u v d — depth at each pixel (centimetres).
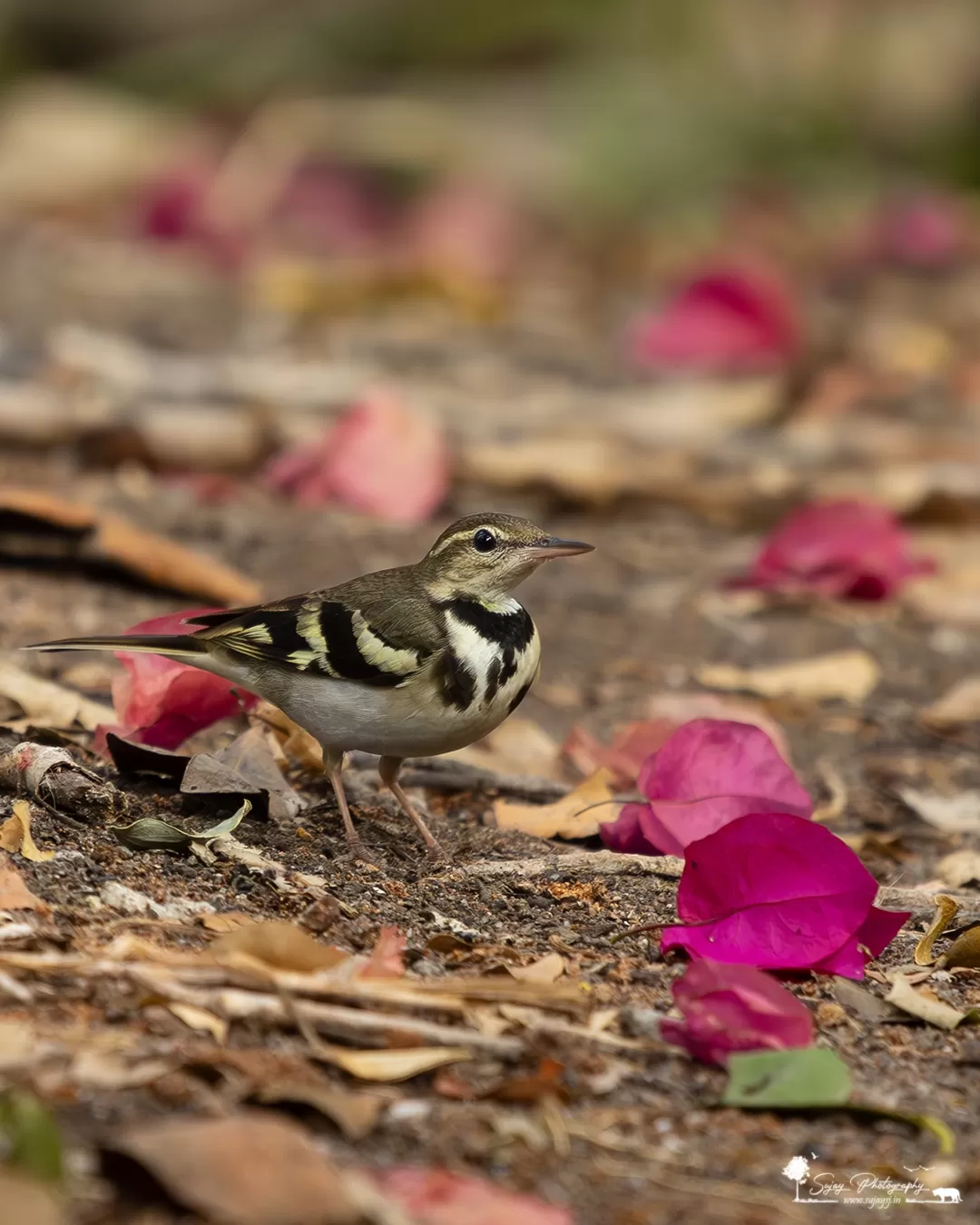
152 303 2134
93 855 775
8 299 2067
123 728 931
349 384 1778
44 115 2706
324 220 2500
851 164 2792
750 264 2289
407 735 848
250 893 772
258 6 3058
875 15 2891
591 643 1275
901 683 1250
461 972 712
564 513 1590
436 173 2661
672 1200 562
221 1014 627
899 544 1390
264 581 1316
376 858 853
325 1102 568
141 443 1541
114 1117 554
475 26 3073
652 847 886
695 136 2748
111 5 3081
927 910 848
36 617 1166
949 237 2562
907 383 1970
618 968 739
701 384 1912
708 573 1452
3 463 1518
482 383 1880
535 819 920
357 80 2983
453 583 862
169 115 2856
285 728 973
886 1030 711
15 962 642
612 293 2412
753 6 2909
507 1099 608
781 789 860
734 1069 633
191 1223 508
